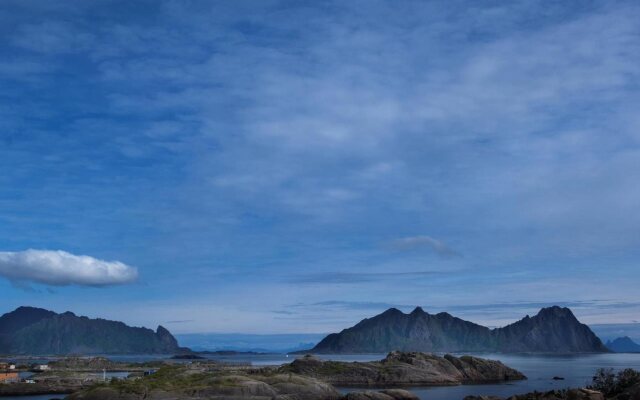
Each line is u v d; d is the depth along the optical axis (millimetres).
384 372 198875
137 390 124625
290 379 140375
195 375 148875
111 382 137375
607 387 116500
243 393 128125
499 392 164500
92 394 123938
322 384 140625
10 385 164750
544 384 196250
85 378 191750
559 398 102812
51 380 181375
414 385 191875
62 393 166625
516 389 175125
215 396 126062
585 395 100375
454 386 188875
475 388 179500
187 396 124938
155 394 123875
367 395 132625
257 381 132750
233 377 135000
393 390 138250
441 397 149500
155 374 154500
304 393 135625
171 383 135500
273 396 129625
